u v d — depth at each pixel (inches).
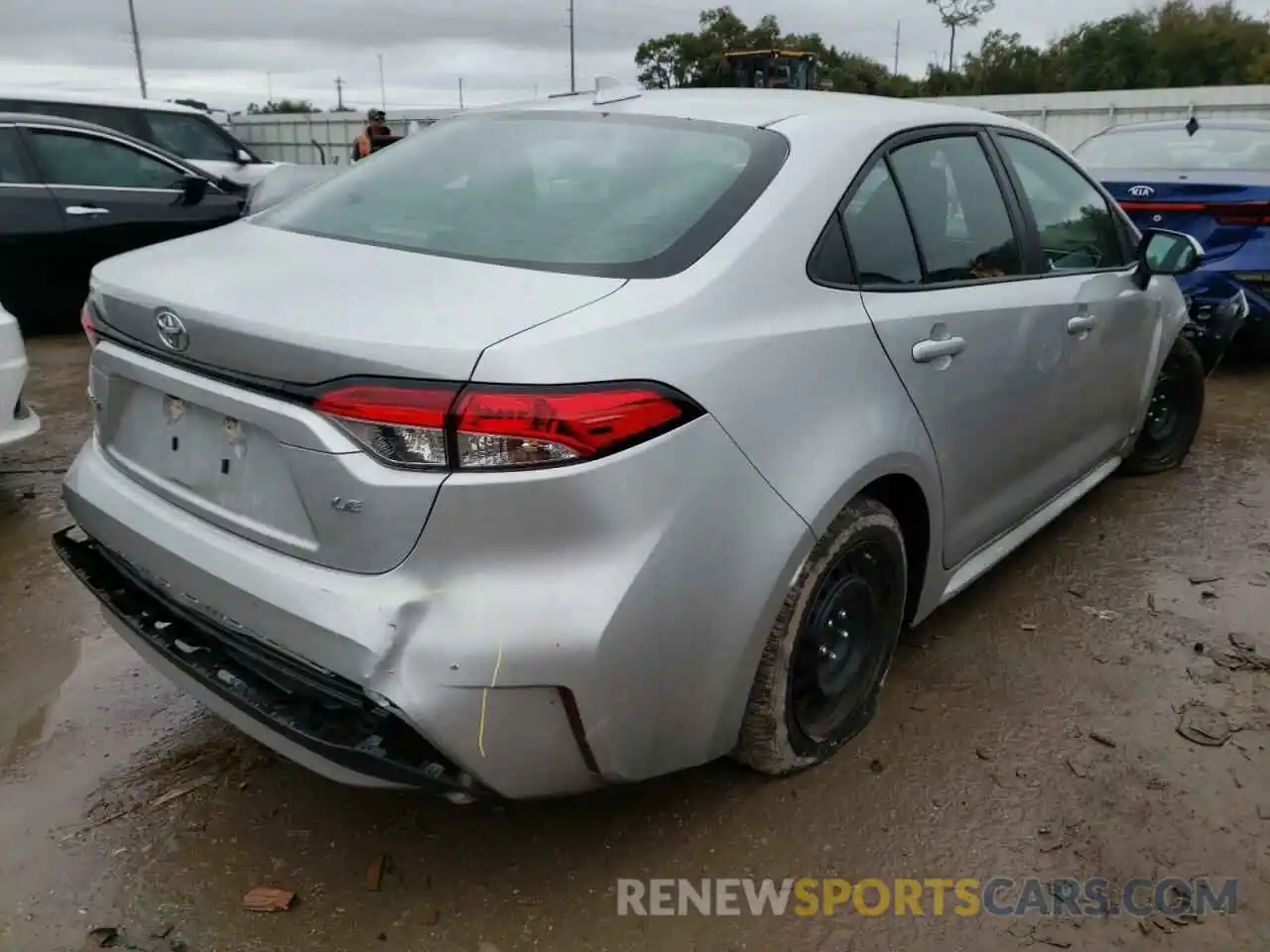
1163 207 247.3
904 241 106.0
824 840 95.7
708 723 86.7
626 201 93.5
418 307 76.9
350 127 966.4
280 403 76.7
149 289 87.2
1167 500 181.2
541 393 70.9
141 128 395.2
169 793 100.9
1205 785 104.2
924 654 127.7
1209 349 201.3
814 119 104.2
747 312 85.6
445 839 95.4
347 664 73.7
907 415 101.0
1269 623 137.4
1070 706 117.2
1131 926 87.0
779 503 85.6
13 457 195.6
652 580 76.2
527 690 73.9
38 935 83.6
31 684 118.8
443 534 72.6
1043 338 126.0
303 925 85.4
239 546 81.8
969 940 85.4
